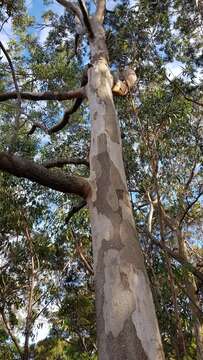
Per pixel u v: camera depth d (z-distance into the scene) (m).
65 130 9.85
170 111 6.88
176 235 8.74
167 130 7.22
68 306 11.49
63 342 13.53
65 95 5.98
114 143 4.53
